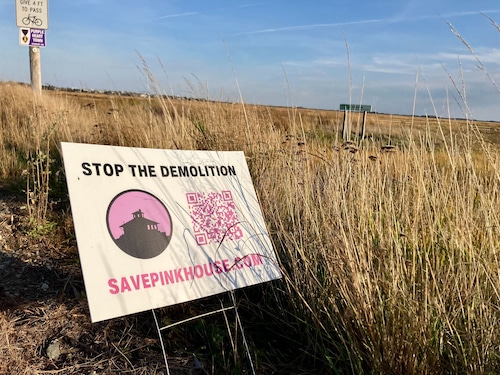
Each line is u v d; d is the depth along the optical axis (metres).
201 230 2.43
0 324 2.45
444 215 2.77
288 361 2.57
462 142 2.65
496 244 2.42
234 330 2.70
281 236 3.19
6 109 7.75
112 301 1.98
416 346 2.10
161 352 2.45
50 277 3.02
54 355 2.31
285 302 2.95
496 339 2.10
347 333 2.27
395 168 3.29
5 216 3.84
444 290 2.23
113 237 2.10
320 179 3.48
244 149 4.43
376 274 2.39
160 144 4.64
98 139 5.38
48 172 3.94
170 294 2.16
